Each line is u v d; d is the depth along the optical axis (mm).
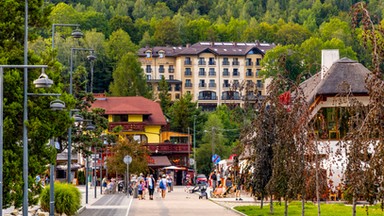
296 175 33156
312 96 55188
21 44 34156
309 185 33125
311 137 32625
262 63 159125
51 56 34969
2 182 30594
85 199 64250
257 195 44188
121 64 165125
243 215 44531
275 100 37750
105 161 94188
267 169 43062
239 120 47281
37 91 33312
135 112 116625
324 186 33781
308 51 161125
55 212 41375
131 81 163625
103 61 182250
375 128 21109
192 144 140750
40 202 41219
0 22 33312
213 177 77125
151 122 118375
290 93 36312
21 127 33188
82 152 62219
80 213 47656
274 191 36688
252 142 43781
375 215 41094
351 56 148500
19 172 32594
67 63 162125
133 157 88375
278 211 46125
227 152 132750
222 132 142375
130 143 89062
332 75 56156
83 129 62125
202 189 71375
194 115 135625
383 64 21344
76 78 63000
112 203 61531
